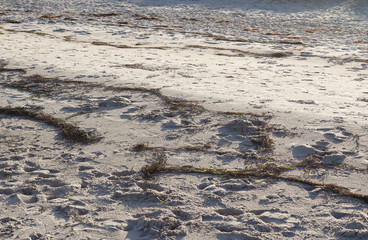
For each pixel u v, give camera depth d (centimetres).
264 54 1077
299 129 461
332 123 473
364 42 1358
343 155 391
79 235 288
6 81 711
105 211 319
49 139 467
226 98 580
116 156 417
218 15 2156
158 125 492
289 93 629
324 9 2414
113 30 1465
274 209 316
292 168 379
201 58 984
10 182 366
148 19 1934
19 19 1700
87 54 984
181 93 606
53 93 631
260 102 562
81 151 430
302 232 286
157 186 356
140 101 580
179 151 424
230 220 303
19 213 316
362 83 736
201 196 337
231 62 941
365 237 276
